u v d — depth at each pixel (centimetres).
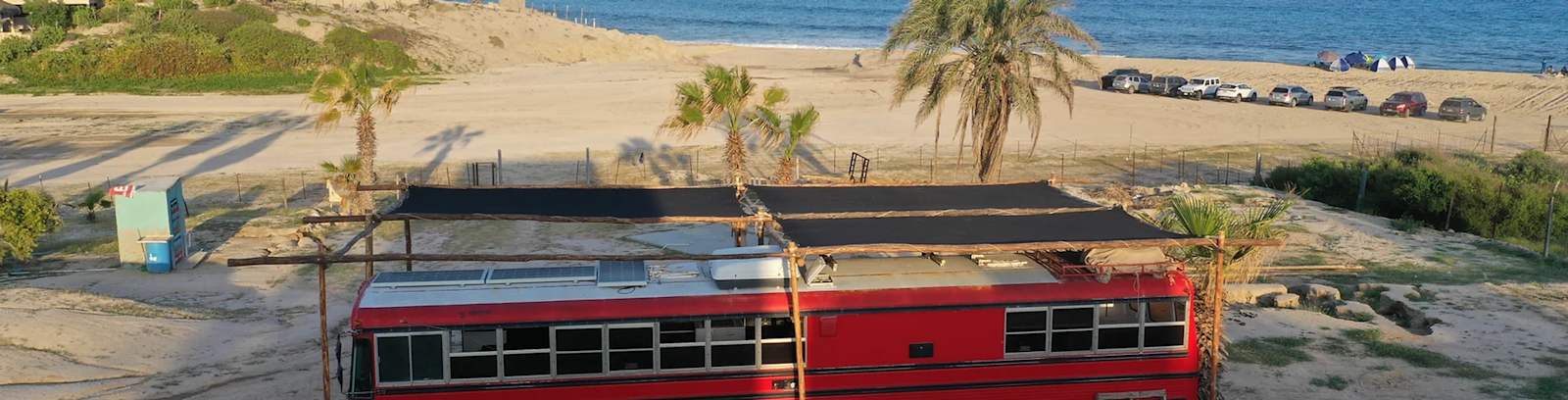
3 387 1433
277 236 2594
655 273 1177
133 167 3809
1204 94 6259
